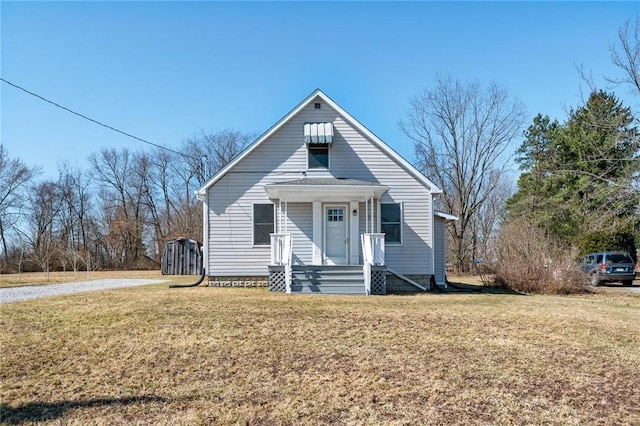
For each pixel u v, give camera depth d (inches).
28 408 178.7
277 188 547.5
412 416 171.3
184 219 1720.0
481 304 443.5
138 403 183.5
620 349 272.1
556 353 260.2
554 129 1258.0
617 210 641.6
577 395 195.5
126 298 449.4
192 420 167.5
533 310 406.3
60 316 346.9
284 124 617.3
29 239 1563.7
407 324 329.1
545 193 1213.1
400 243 612.7
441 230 685.3
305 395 192.1
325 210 611.8
